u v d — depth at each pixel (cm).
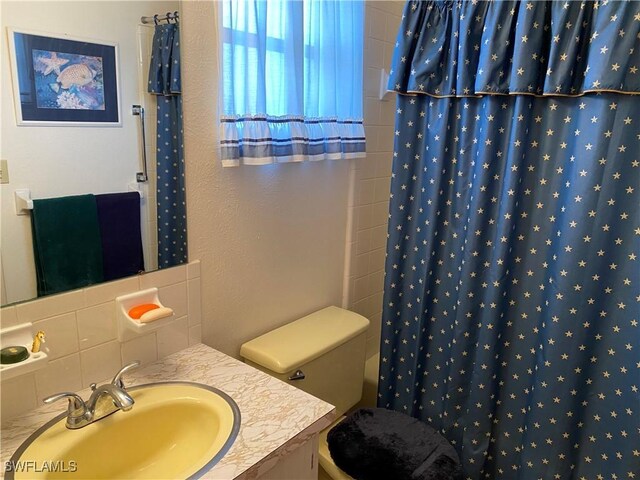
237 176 132
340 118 159
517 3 129
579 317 133
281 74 133
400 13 188
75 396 92
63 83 91
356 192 184
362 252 197
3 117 84
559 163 135
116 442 95
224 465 82
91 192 99
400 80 152
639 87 117
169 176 114
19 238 90
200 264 126
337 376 160
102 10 95
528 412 148
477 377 153
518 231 144
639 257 125
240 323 144
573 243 130
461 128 149
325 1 144
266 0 123
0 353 85
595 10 118
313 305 176
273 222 148
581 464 143
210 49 117
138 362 111
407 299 173
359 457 136
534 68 128
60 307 96
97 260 102
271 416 97
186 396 103
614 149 122
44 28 87
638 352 127
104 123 99
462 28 139
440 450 140
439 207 158
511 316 151
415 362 171
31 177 90
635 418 129
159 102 109
